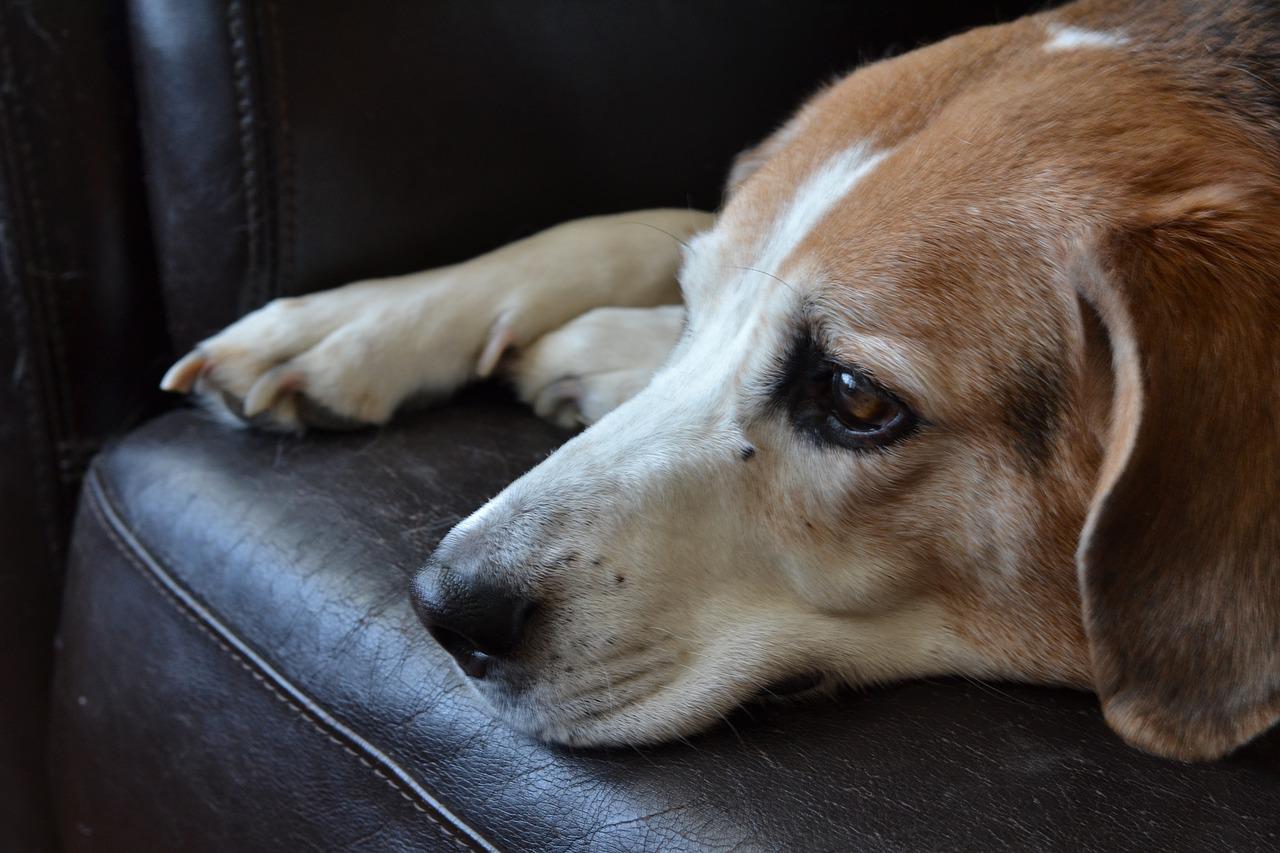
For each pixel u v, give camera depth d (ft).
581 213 5.85
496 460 4.86
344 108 4.92
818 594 3.94
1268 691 3.17
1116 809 3.19
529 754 3.68
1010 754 3.43
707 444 3.98
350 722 3.93
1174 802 3.21
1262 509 3.14
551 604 3.74
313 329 4.96
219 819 4.21
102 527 4.88
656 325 5.22
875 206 3.86
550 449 4.99
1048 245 3.63
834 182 4.07
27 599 5.55
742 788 3.39
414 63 5.02
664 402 4.11
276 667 4.14
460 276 5.29
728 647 3.90
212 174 4.94
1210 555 3.17
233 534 4.50
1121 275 3.29
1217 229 3.37
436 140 5.18
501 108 5.31
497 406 5.37
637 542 3.86
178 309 5.29
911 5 6.64
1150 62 4.03
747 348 4.00
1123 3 4.43
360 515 4.46
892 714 3.69
